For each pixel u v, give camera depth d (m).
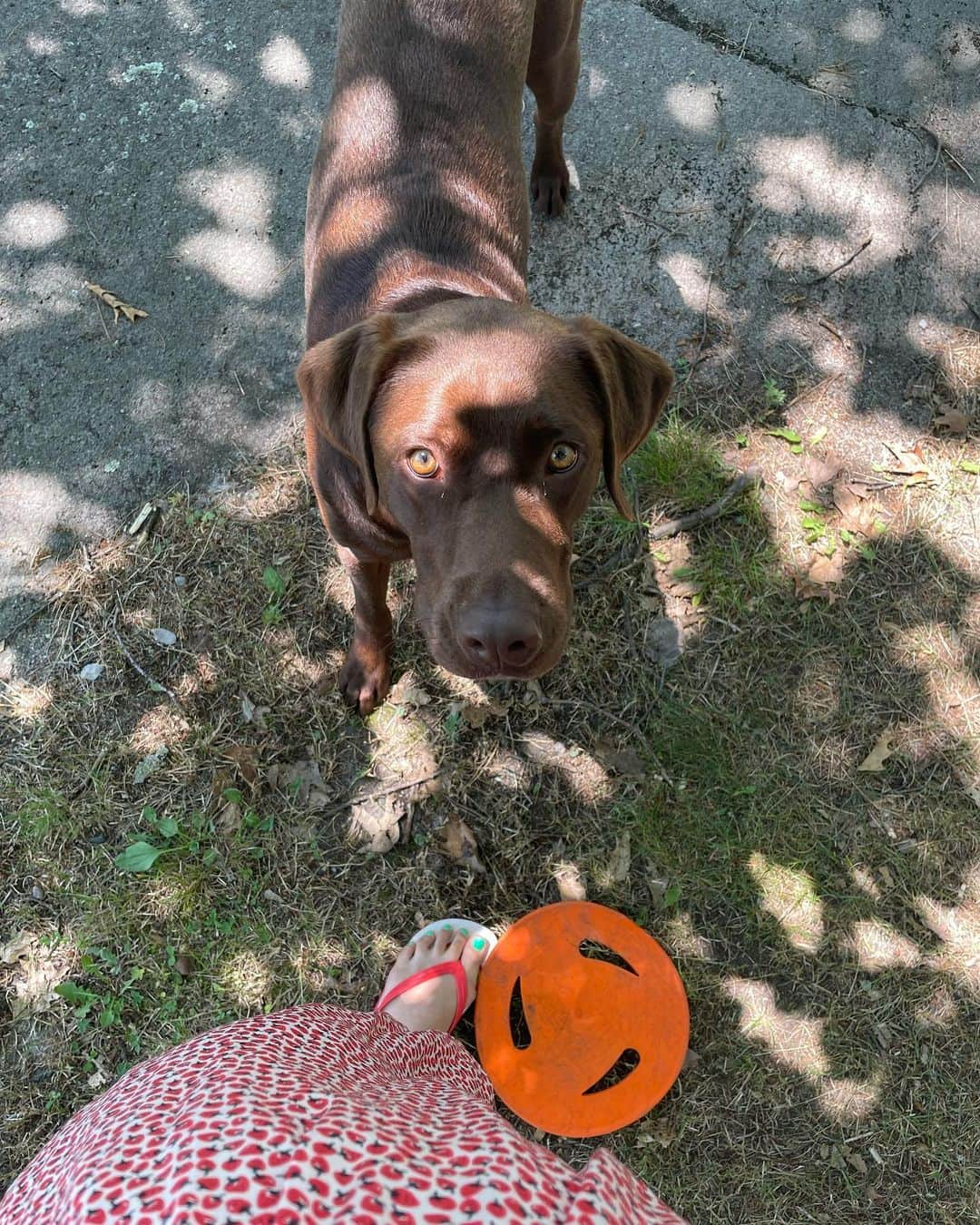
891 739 1.21
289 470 1.27
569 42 1.22
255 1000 1.10
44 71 1.44
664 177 1.43
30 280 1.34
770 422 1.33
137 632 1.21
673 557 1.27
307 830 1.15
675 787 1.19
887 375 1.36
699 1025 1.11
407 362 0.80
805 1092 1.09
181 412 1.29
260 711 1.19
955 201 1.45
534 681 1.21
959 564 1.27
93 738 1.17
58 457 1.27
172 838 1.14
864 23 1.53
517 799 1.17
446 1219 0.45
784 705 1.22
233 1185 0.46
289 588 1.23
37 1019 1.08
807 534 1.28
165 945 1.11
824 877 1.16
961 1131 1.08
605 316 1.37
